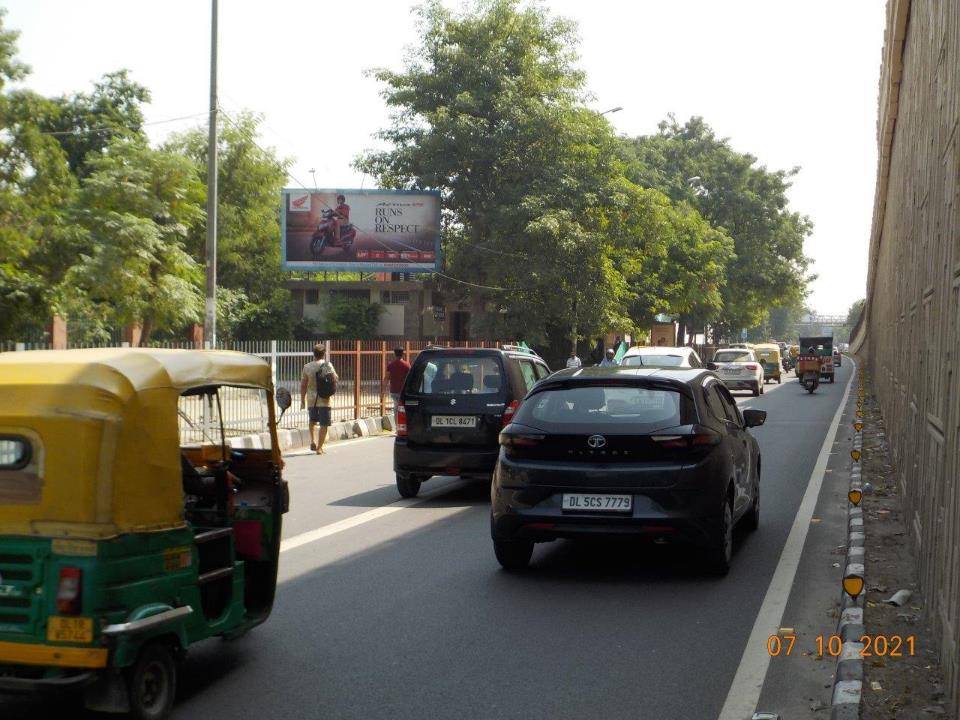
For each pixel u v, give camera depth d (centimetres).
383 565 867
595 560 888
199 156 4909
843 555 902
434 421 1235
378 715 503
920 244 965
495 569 851
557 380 841
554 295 4316
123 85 4722
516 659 596
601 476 782
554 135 4356
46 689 444
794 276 7638
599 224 4434
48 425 454
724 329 9725
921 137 1028
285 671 576
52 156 3195
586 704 517
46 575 452
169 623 482
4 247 3020
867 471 1493
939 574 584
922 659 567
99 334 3331
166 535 489
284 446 1917
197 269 3419
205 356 545
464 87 4484
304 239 4612
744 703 519
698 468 782
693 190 7356
